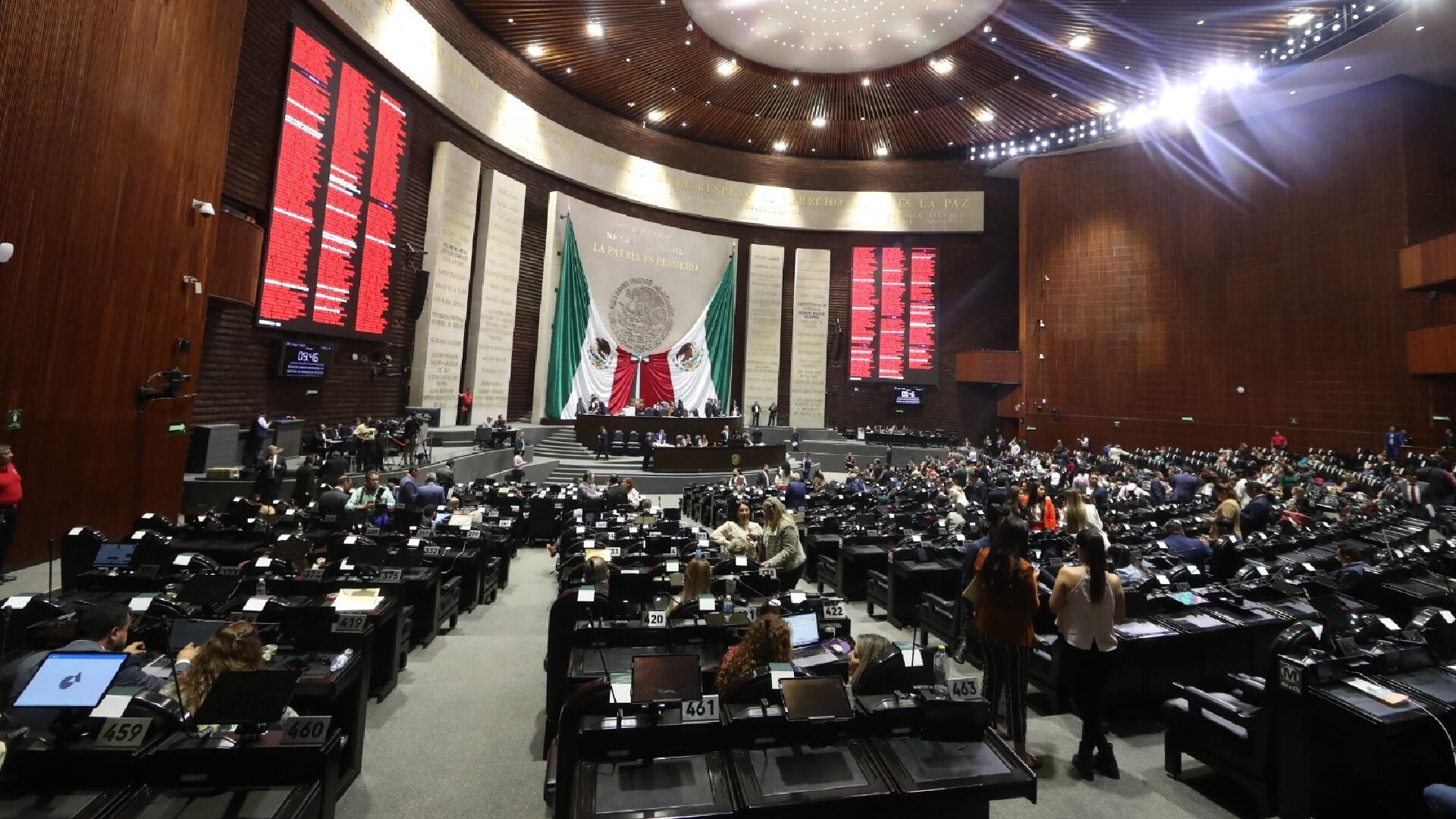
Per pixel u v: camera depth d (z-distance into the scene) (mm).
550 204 21812
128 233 7586
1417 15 14789
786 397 26719
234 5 9453
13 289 6188
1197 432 21203
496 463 16453
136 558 5078
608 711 2660
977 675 5410
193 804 2387
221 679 2543
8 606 3605
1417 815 3307
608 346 23234
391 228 15828
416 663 5629
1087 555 3857
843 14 18766
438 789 3686
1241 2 15211
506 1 17625
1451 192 17578
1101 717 3875
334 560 5883
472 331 18828
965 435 26328
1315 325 18969
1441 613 4078
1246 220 20594
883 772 2568
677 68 21016
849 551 7785
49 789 2404
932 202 26719
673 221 25500
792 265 27000
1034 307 24656
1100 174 23812
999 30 18062
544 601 7809
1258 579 5816
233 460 11352
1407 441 17047
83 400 7086
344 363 14992
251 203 12109
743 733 2664
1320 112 19266
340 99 14164
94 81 6957
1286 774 3279
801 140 25719
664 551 6711
